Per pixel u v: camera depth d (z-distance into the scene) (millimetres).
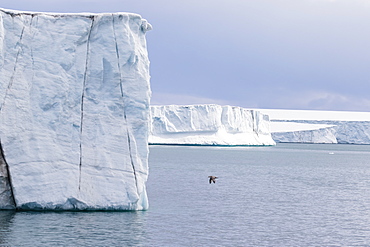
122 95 45438
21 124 42625
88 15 45219
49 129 43438
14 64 42969
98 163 44062
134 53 45594
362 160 174250
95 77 45000
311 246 40406
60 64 44188
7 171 42250
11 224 39094
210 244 38969
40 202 42562
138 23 46906
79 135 44062
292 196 68938
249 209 55875
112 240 37094
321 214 54719
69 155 43562
